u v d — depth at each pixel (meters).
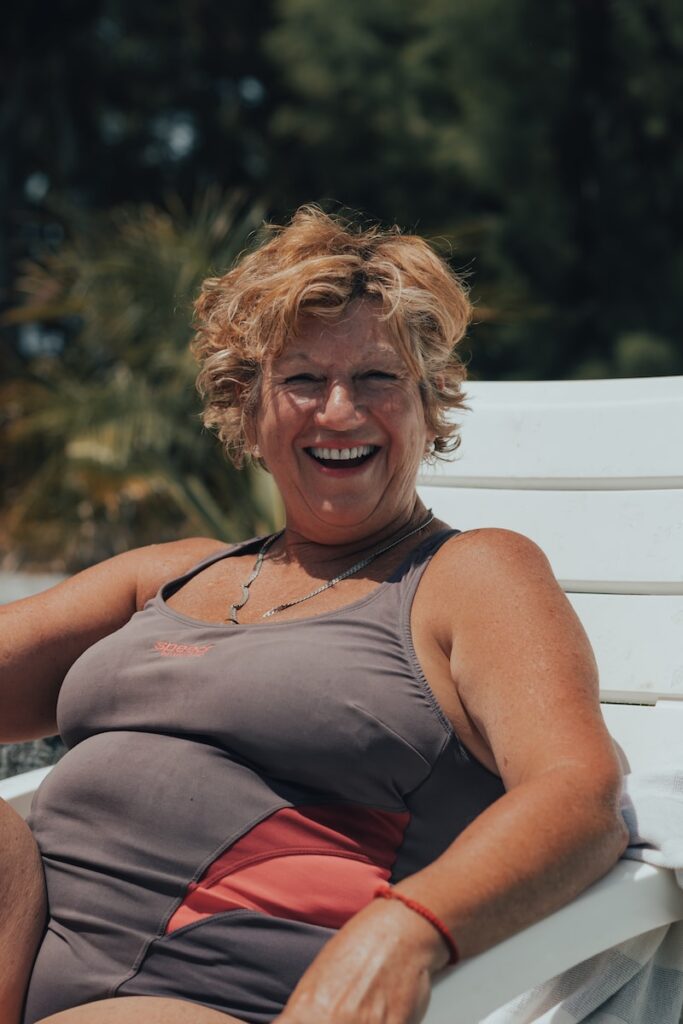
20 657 1.97
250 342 1.83
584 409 2.27
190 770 1.60
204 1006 1.46
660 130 12.17
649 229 12.34
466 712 1.57
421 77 13.08
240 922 1.50
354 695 1.56
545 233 12.12
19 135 15.89
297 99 16.45
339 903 1.51
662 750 1.98
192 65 17.34
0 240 15.18
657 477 2.19
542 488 2.28
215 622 1.80
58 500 7.69
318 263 1.75
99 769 1.65
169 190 16.59
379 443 1.78
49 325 13.83
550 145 12.43
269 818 1.55
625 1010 1.55
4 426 8.03
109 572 2.05
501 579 1.59
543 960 1.33
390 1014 1.20
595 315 12.26
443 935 1.26
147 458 6.69
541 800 1.35
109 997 1.54
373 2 13.27
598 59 12.33
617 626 2.12
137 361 6.94
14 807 1.88
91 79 17.22
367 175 13.48
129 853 1.59
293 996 1.23
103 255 7.52
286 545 1.90
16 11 15.26
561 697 1.45
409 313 1.78
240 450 2.03
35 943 1.63
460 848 1.32
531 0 12.23
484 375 12.20
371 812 1.55
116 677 1.72
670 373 11.85
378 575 1.77
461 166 12.40
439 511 2.34
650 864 1.46
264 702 1.57
